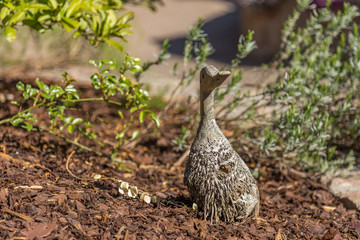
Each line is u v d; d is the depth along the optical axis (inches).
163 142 237.9
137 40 493.4
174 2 1015.6
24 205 129.4
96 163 193.0
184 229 135.0
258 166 218.1
